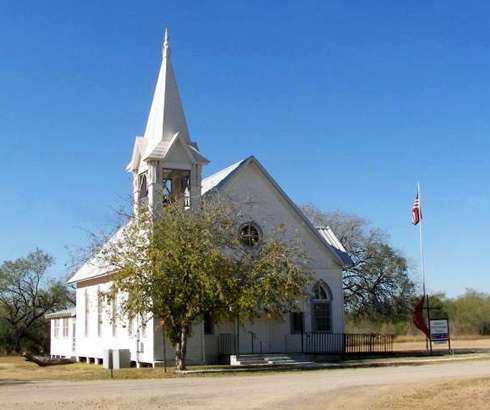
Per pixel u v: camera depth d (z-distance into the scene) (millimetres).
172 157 40000
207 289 32219
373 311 65562
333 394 21547
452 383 23719
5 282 75438
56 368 43562
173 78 42125
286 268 34875
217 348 40188
